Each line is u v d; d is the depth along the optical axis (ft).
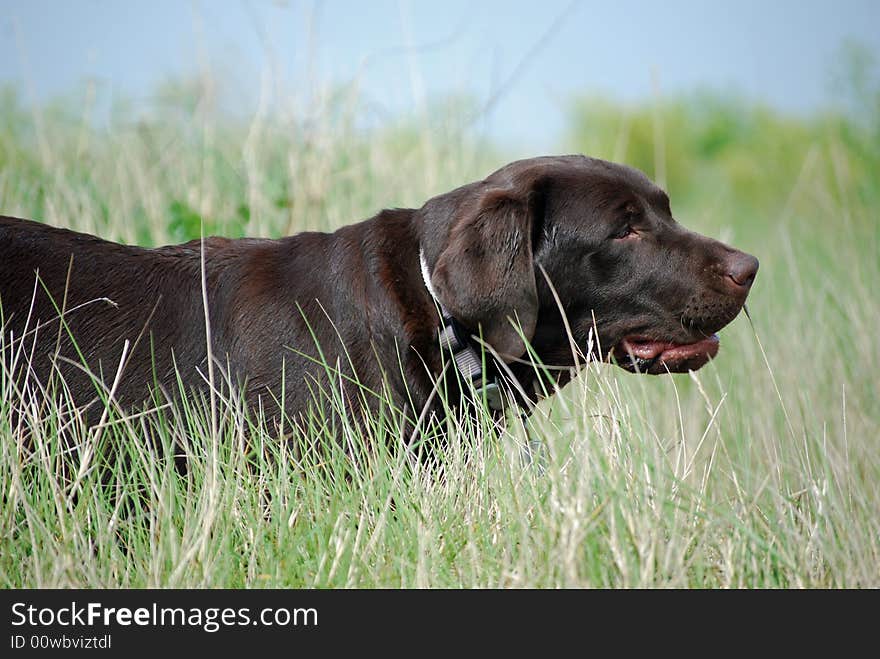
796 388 32.37
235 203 37.99
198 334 24.11
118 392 23.77
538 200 23.82
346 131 41.01
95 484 22.31
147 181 38.34
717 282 23.67
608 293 24.16
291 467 23.06
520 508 21.20
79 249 24.97
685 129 91.66
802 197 57.47
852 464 28.48
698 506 22.12
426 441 23.67
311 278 24.17
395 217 24.57
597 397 23.54
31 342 23.86
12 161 40.55
